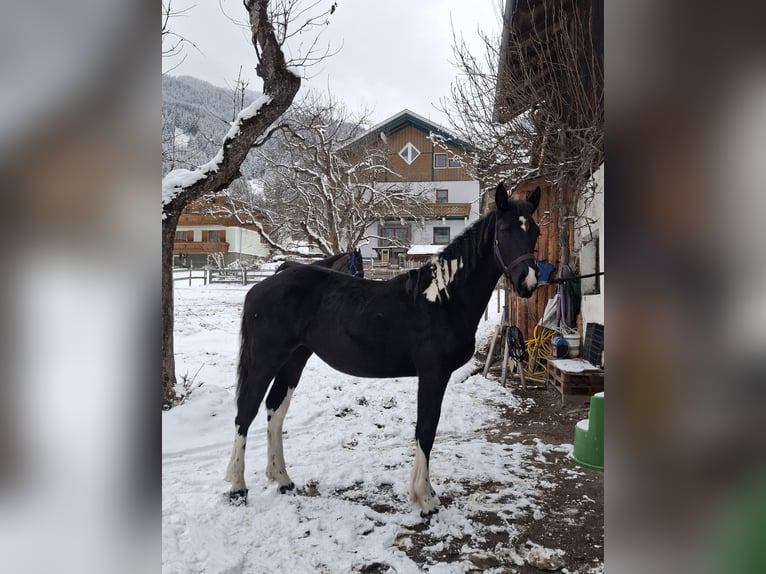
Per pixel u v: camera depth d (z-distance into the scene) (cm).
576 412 513
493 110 706
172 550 250
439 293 299
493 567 241
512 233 287
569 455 391
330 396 571
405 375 322
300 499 314
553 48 649
